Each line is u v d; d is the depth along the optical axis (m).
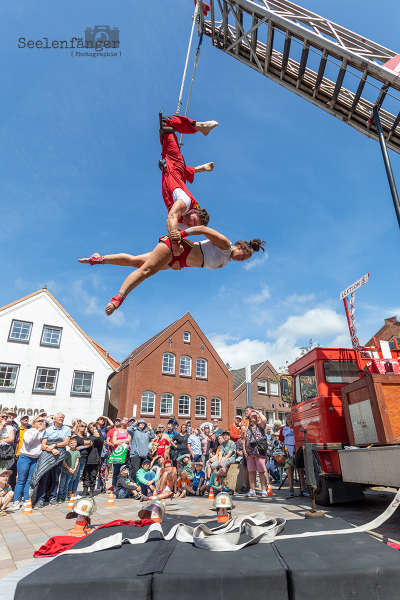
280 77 6.84
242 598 1.35
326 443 5.57
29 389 19.31
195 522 2.69
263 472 7.44
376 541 1.82
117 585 1.34
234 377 32.03
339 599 1.34
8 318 19.94
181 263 2.93
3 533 4.87
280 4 6.00
